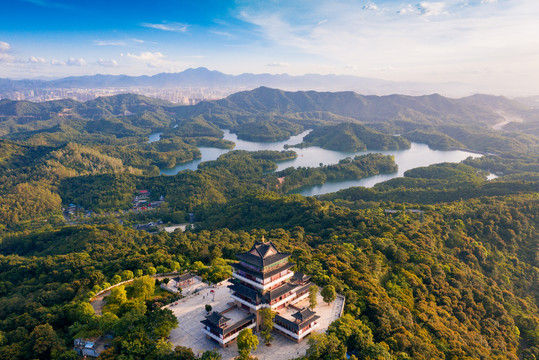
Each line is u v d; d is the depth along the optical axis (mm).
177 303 146000
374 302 149625
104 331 128125
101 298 160125
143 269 186875
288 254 130875
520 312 196875
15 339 129625
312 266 171750
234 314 131375
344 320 128250
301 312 125125
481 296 195000
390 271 199250
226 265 187250
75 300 154625
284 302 132500
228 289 158625
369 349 119688
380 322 139375
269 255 127812
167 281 168500
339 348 116625
